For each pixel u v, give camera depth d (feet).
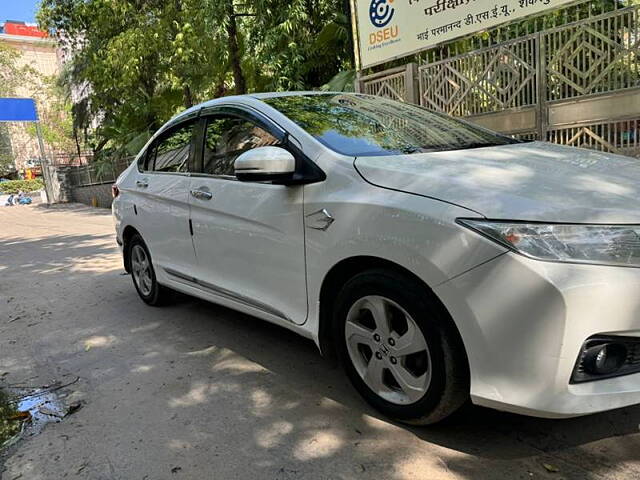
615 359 6.77
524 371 6.61
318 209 8.76
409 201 7.50
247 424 8.89
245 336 13.01
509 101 19.57
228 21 35.60
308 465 7.66
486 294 6.68
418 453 7.75
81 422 9.33
